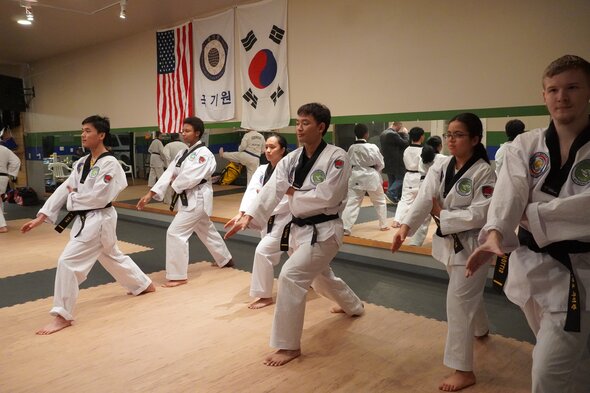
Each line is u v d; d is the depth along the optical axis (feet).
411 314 13.02
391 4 17.95
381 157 20.18
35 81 39.96
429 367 9.98
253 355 10.62
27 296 15.12
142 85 30.12
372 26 18.60
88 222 12.75
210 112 25.84
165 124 28.50
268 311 13.43
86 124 12.94
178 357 10.52
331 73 20.12
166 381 9.46
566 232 5.87
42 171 40.24
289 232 10.75
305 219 10.47
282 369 9.91
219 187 39.11
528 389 9.00
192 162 16.22
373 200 20.56
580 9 13.76
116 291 15.31
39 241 23.62
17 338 11.65
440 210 9.64
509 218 6.16
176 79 27.50
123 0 21.76
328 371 9.82
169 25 27.84
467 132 9.04
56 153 38.83
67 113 37.01
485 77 15.76
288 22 21.56
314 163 10.35
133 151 36.47
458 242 9.09
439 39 16.78
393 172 22.67
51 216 13.05
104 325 12.43
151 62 29.30
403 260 17.78
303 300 10.21
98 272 17.78
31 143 41.42
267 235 13.88
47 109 39.17
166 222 28.40
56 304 12.21
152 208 29.19
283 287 10.14
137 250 21.57
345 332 11.82
